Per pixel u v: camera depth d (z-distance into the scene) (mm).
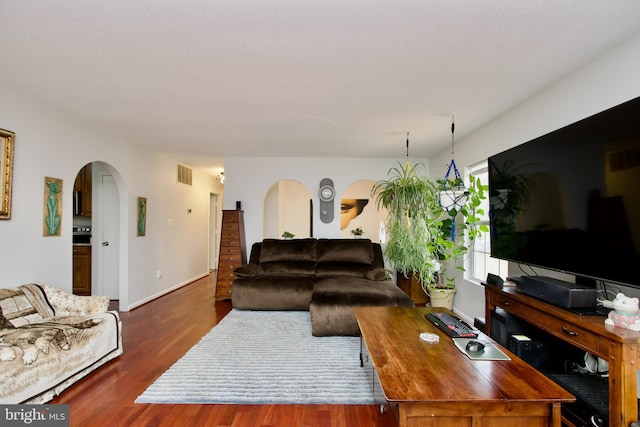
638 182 1406
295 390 2148
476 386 1318
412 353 1654
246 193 5102
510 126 2898
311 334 3246
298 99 2711
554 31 1728
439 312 2375
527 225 2168
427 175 5090
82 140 3328
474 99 2674
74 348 2213
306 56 2012
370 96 2631
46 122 2871
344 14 1601
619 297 1432
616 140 1513
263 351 2797
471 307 3592
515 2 1505
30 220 2715
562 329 1634
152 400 2023
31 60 2072
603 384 1721
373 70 2191
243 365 2516
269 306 4082
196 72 2232
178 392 2113
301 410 1942
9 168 2502
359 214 7926
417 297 4422
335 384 2230
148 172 4602
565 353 1960
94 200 4613
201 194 6660
